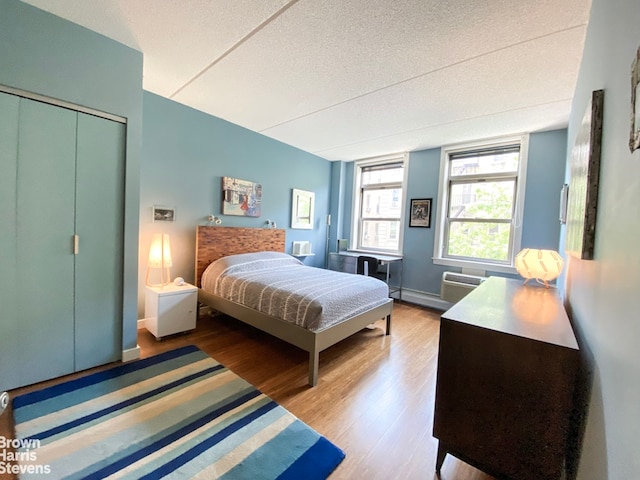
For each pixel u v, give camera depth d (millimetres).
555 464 1097
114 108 2143
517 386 1161
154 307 2744
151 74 2510
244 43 2039
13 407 1698
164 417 1679
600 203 1044
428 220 4352
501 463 1206
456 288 3811
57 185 1964
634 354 631
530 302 1656
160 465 1349
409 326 3471
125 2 1710
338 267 4887
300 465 1398
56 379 2014
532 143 3480
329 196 5410
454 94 2611
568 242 1717
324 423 1726
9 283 1825
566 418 1073
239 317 2783
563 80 2273
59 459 1354
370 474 1382
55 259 1984
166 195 3127
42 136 1888
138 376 2100
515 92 2518
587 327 1132
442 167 4199
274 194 4305
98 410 1707
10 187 1800
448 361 1307
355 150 4633
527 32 1767
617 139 877
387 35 1874
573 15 1598
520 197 3557
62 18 1884
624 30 866
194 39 2027
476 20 1697
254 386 2078
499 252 3816
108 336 2246
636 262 653
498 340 1193
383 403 1948
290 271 3430
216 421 1671
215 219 3562
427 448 1565
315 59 2189
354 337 3105
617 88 912
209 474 1317
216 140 3518
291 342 2299
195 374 2178
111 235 2217
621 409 686
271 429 1633
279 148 4320
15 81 1760
